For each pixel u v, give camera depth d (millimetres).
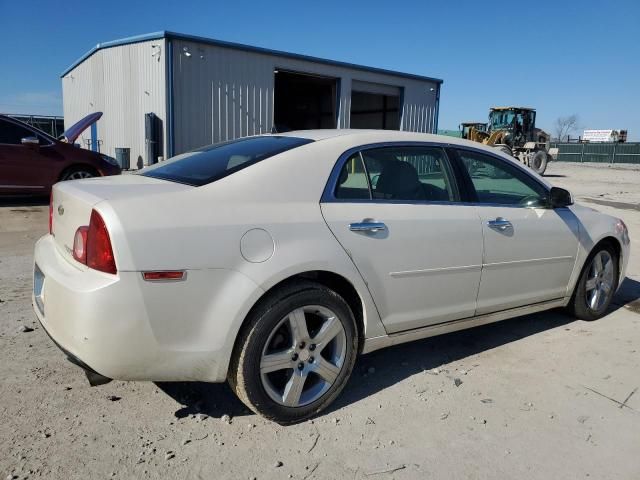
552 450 2766
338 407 3115
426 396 3273
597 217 4594
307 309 2859
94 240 2459
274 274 2674
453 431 2904
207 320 2566
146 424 2834
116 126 18094
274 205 2809
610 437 2906
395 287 3213
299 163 2973
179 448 2639
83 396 3078
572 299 4613
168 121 15234
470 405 3186
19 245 6805
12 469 2406
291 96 27016
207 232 2555
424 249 3305
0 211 8883
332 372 2988
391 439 2807
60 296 2508
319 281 3014
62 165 9500
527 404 3225
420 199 3445
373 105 24406
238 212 2680
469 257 3555
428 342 4156
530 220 3959
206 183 2768
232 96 16484
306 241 2814
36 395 3057
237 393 2793
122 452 2582
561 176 28438
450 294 3520
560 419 3068
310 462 2586
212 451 2631
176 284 2479
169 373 2566
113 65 17641
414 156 3514
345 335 3016
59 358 3527
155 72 15477
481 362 3799
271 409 2799
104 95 18688
